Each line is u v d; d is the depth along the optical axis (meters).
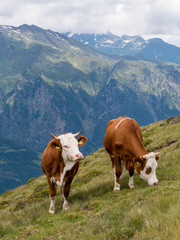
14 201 26.42
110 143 13.84
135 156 11.99
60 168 11.76
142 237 5.57
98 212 9.55
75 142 11.38
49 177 12.15
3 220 12.62
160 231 5.57
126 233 6.28
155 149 26.59
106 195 12.54
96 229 7.31
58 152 11.72
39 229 9.57
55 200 12.48
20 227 10.55
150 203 7.71
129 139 12.39
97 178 19.09
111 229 6.77
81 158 11.02
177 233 5.09
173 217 5.90
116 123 13.80
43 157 12.52
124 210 8.30
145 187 12.24
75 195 13.71
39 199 19.02
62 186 11.93
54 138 11.57
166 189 9.37
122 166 13.49
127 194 11.46
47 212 12.13
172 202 7.17
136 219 6.69
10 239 9.43
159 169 15.73
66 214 10.64
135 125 12.82
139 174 11.52
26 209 14.18
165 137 27.84
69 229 8.54
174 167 14.59
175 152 18.33
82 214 10.26
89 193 13.73
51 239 8.10
